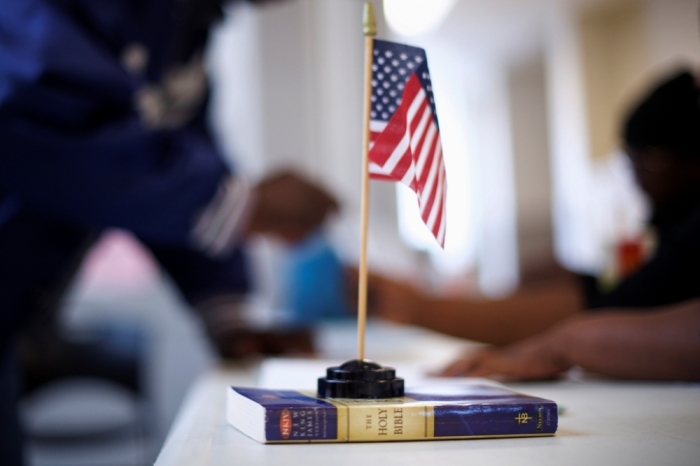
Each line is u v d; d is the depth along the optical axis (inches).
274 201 50.7
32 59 29.9
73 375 67.0
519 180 288.0
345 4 107.7
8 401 37.9
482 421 17.3
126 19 32.8
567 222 190.4
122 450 79.0
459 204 220.4
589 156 200.1
